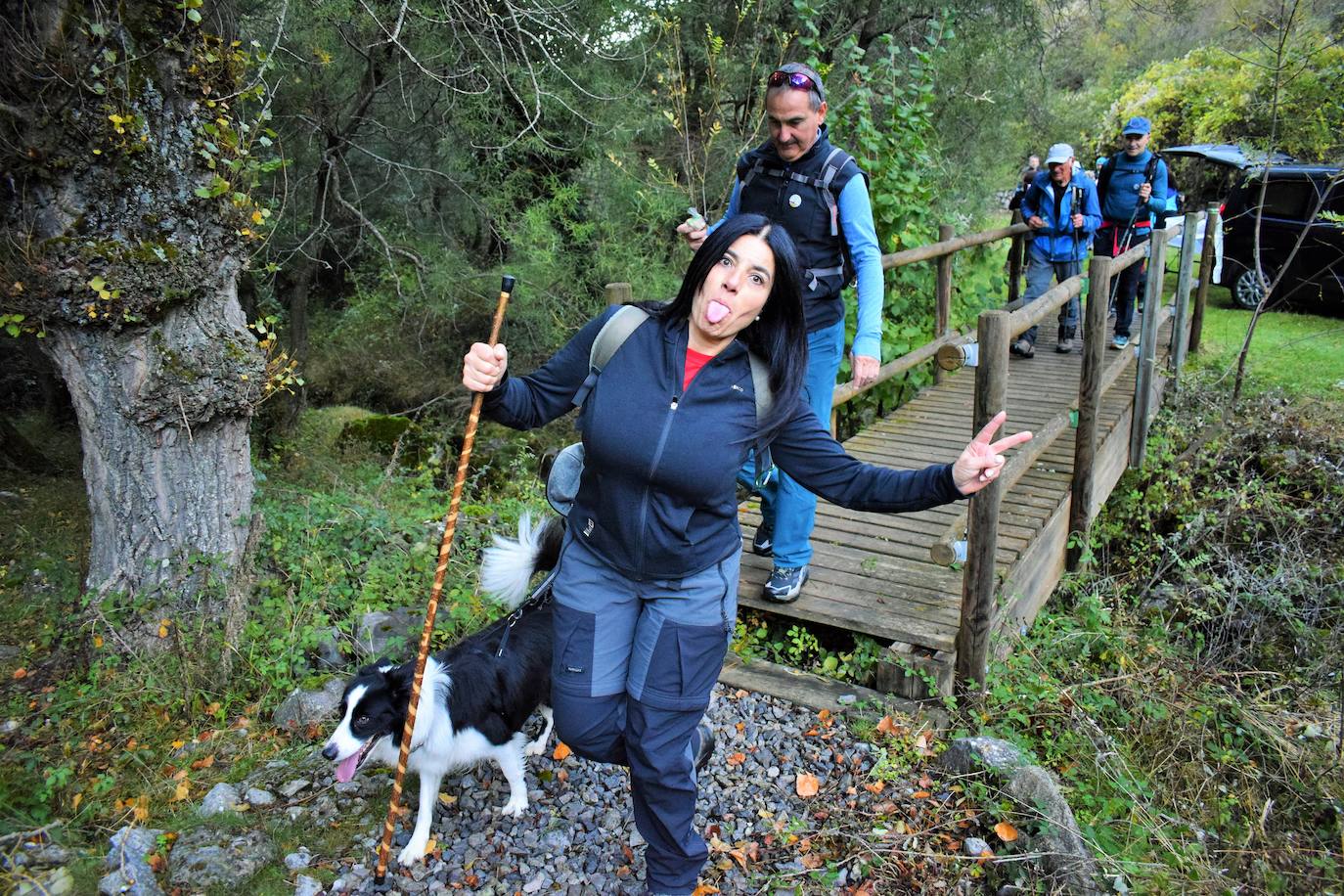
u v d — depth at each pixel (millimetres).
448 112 8406
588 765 3195
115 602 3803
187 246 3703
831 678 3721
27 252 3430
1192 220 7305
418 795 3031
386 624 3973
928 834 2895
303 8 6551
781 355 2182
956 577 4184
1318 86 7512
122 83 3424
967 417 6516
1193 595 5430
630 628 2289
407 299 9250
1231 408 7727
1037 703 3727
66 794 3039
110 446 3791
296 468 7680
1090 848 2859
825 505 5121
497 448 9188
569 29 7203
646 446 2105
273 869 2678
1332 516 6227
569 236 9227
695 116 10125
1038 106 12961
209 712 3502
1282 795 3650
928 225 7414
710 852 2789
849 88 7883
